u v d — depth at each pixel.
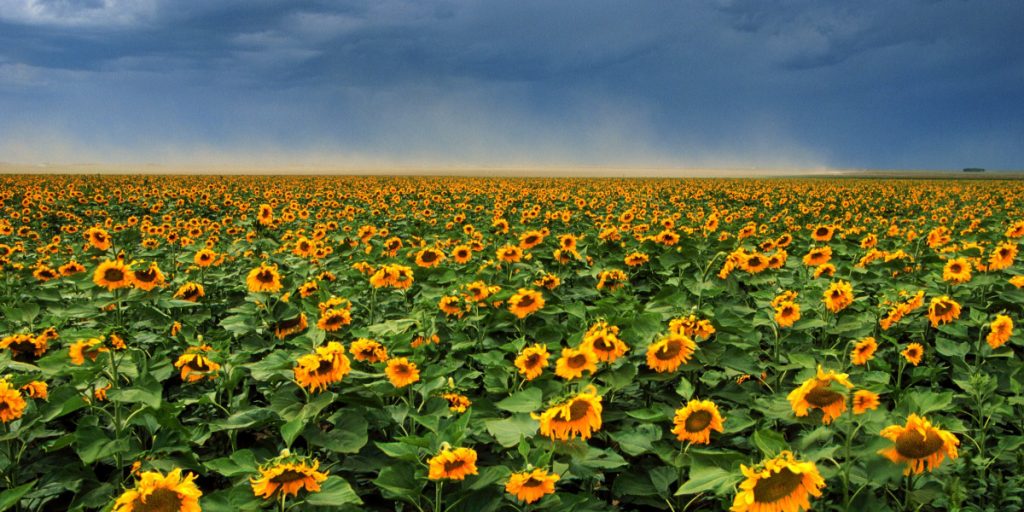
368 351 5.47
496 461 4.49
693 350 4.86
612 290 8.50
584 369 4.78
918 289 8.23
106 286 6.94
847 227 21.09
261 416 4.37
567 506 3.92
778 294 8.02
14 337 6.03
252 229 16.95
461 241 15.45
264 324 6.79
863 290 9.62
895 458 3.71
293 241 15.27
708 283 7.71
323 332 5.56
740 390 5.08
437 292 7.99
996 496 4.39
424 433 4.80
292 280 9.07
